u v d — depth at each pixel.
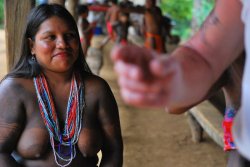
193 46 0.96
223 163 3.92
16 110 1.70
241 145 0.89
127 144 4.33
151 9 8.05
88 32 6.62
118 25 8.53
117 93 6.42
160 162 3.92
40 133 1.71
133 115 5.38
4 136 1.69
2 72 7.64
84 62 1.85
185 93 0.88
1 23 16.52
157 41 7.94
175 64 0.76
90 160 1.83
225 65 1.00
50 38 1.68
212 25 0.98
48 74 1.75
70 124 1.75
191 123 4.43
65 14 1.73
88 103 1.79
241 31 0.98
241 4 0.96
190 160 3.99
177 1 13.78
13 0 2.71
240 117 0.91
